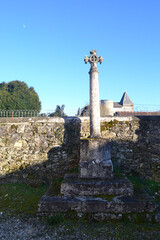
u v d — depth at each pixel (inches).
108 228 129.6
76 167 239.8
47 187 215.6
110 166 175.3
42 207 149.0
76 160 241.6
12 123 236.7
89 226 132.8
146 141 233.0
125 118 246.1
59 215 143.1
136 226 130.9
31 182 226.5
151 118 230.2
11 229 132.4
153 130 222.2
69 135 241.3
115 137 244.8
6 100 659.4
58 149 235.8
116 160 242.7
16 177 229.5
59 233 125.7
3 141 233.8
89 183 162.1
